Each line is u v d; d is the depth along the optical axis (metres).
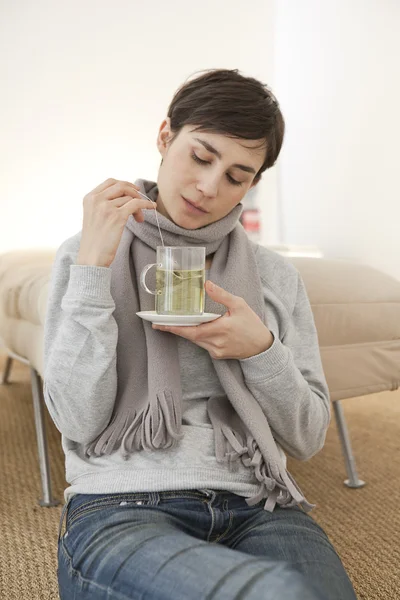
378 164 3.64
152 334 1.05
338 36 3.91
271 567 0.69
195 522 0.94
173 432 0.97
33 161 3.93
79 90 4.00
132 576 0.74
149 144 4.19
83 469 0.99
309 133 4.25
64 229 4.03
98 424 1.00
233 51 4.37
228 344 1.01
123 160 4.14
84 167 4.05
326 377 1.77
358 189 3.82
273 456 1.01
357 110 3.80
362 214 3.80
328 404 1.18
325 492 1.88
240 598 0.65
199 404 1.07
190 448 1.00
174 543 0.78
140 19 4.10
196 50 4.27
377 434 2.43
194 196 1.08
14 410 2.68
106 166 4.10
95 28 4.00
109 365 0.98
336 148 3.99
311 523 0.99
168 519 0.92
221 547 0.77
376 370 1.85
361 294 1.85
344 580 0.85
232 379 1.04
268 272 1.23
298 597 0.62
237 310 1.01
